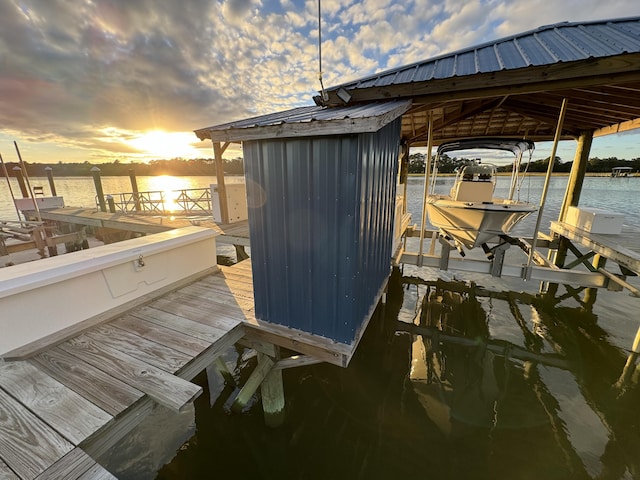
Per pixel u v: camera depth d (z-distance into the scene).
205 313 2.85
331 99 2.99
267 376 2.85
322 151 2.01
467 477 2.51
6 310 2.05
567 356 4.14
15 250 7.14
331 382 3.74
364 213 2.21
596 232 5.15
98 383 1.84
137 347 2.27
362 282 2.45
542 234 6.93
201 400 3.37
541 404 3.30
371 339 4.71
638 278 6.47
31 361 2.06
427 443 2.86
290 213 2.29
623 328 4.76
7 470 1.28
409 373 3.93
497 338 4.66
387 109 2.15
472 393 3.53
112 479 1.26
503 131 6.23
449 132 6.44
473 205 4.45
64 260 2.54
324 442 2.89
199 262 3.78
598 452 2.68
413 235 7.48
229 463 2.68
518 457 2.67
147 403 1.78
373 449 2.80
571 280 4.33
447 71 2.78
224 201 7.63
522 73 2.44
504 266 4.60
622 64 2.18
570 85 2.42
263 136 2.06
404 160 6.30
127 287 2.91
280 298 2.58
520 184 5.55
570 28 3.13
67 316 2.42
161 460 2.70
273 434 2.95
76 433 1.47
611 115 4.38
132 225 8.02
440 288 6.64
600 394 3.40
